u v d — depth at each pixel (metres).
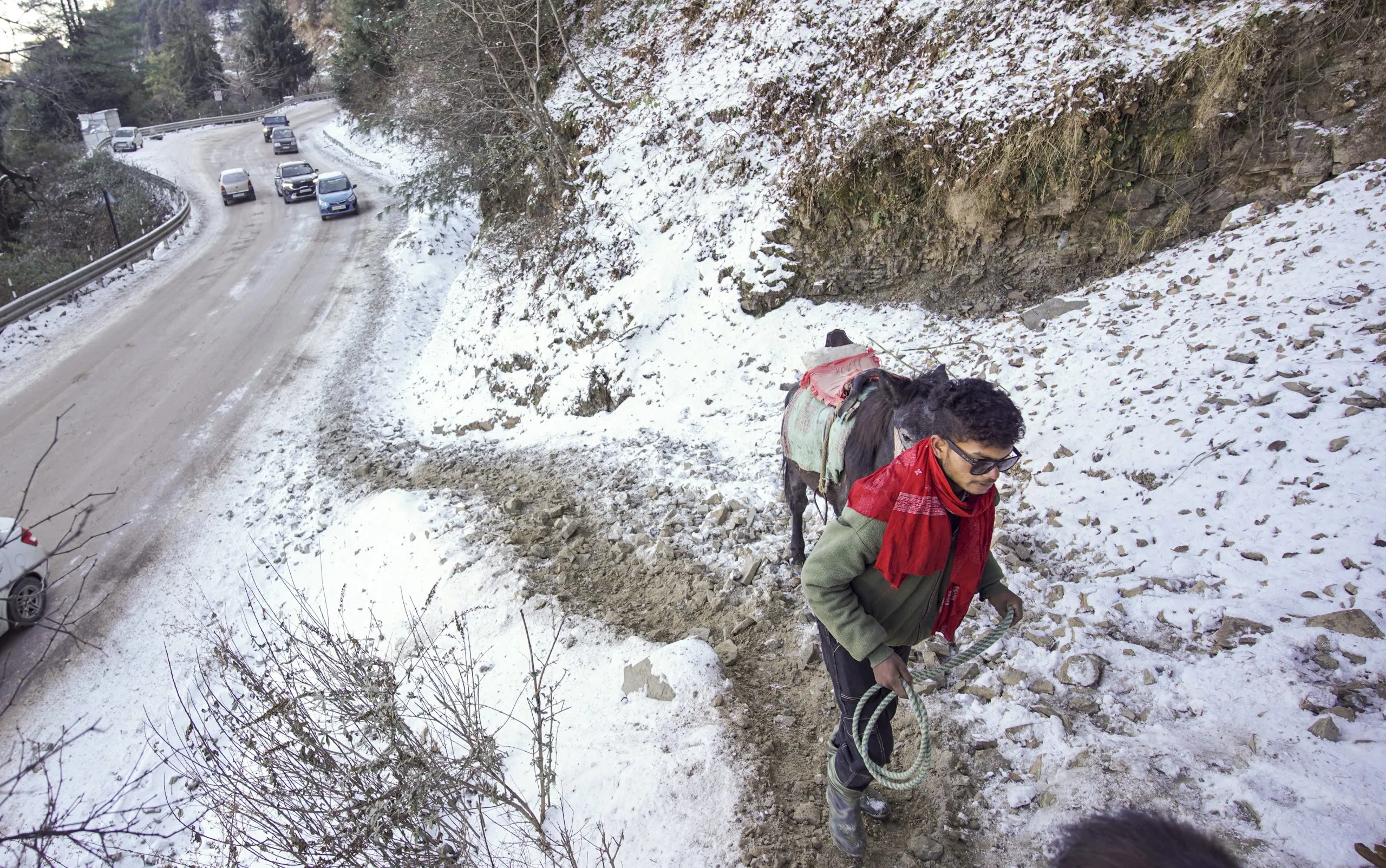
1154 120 7.23
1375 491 3.96
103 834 4.29
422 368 14.28
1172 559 4.17
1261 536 4.05
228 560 9.30
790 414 4.14
